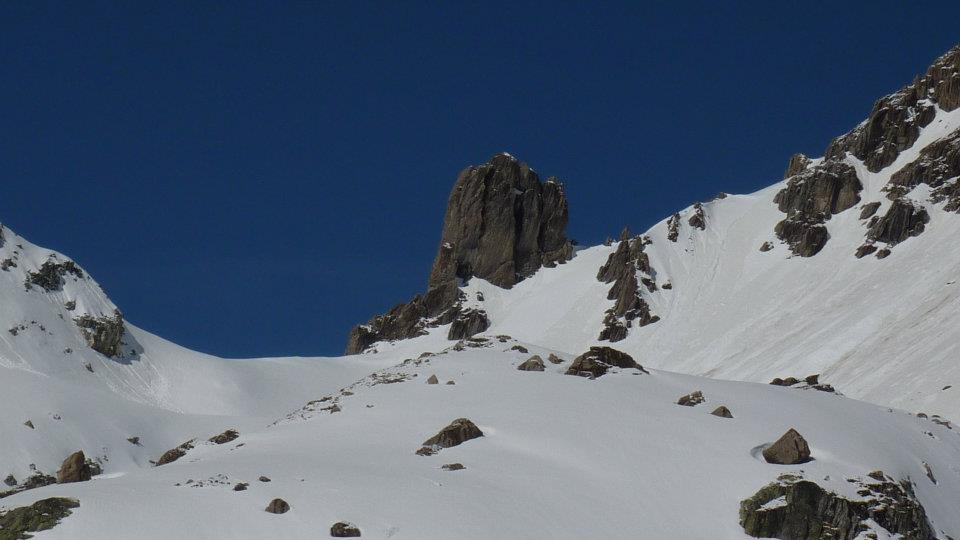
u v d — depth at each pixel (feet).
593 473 203.21
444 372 275.59
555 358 286.25
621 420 229.04
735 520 191.42
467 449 214.48
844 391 460.14
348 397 268.00
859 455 219.00
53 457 346.54
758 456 214.28
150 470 207.82
